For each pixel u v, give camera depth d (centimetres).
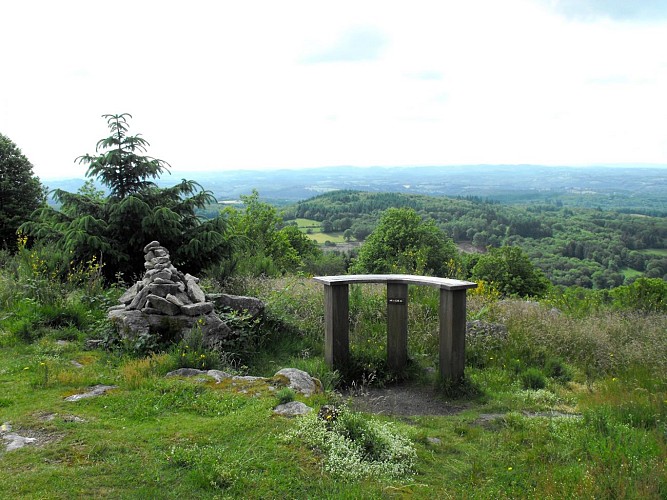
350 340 816
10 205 2228
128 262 1006
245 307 795
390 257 2945
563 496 358
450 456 448
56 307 797
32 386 534
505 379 718
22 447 399
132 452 398
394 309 717
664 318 1030
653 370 741
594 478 377
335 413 459
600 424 496
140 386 535
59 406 482
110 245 980
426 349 823
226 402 498
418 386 695
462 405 623
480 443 479
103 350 682
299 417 460
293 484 365
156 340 677
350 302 944
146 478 363
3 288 885
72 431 428
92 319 788
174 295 717
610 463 406
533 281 2925
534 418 543
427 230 3072
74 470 368
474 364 790
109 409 479
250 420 455
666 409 542
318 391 573
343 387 682
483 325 878
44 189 2389
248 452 401
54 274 925
